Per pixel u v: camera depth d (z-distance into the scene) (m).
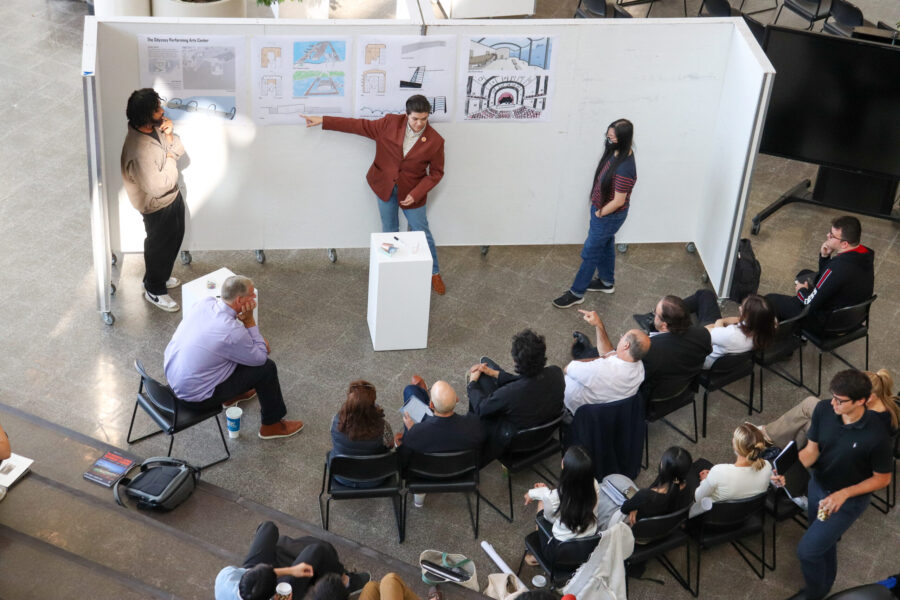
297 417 7.25
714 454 7.25
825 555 6.14
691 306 8.05
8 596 5.36
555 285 8.70
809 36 8.59
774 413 7.62
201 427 7.12
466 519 6.64
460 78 7.95
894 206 9.71
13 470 6.24
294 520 6.38
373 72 7.82
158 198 7.48
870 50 8.46
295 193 8.38
